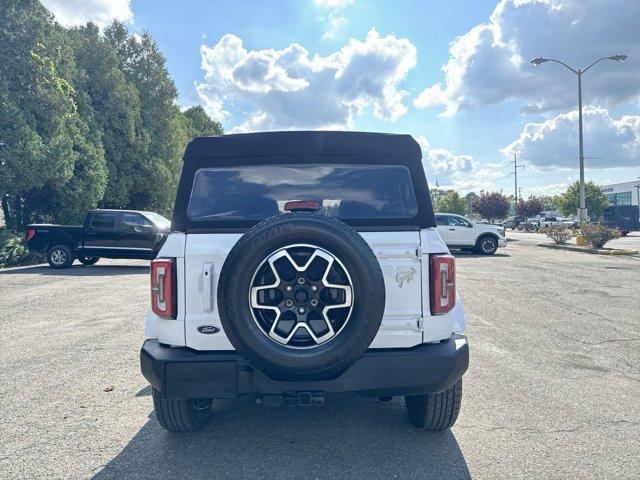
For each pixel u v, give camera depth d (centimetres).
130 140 3294
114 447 380
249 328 303
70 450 375
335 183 382
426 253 340
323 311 306
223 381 326
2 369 576
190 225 370
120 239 1638
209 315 334
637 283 1261
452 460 356
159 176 3503
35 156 2062
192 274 336
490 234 2219
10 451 374
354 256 302
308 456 364
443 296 339
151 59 3781
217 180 381
